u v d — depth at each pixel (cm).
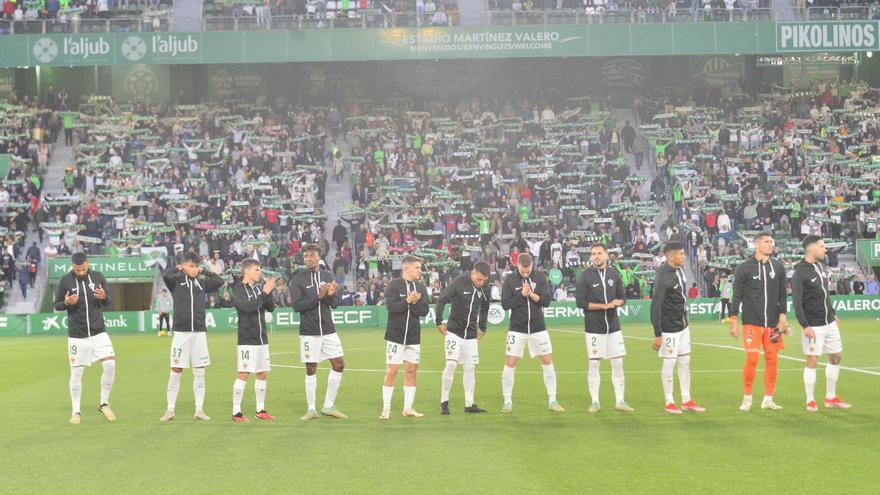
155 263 3878
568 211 4188
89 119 4644
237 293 1328
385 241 4025
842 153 4497
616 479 927
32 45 4475
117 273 3859
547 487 898
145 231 4028
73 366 1334
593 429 1213
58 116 4662
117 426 1294
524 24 4528
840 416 1289
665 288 1338
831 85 4841
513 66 5072
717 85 5003
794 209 4128
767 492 871
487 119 4712
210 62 4516
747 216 4144
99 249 4012
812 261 1349
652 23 4519
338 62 5059
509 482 920
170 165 4403
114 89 4981
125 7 4803
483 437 1166
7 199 4159
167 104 4988
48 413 1427
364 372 1995
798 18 4562
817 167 4409
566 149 4541
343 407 1462
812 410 1339
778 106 4794
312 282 1339
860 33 4503
